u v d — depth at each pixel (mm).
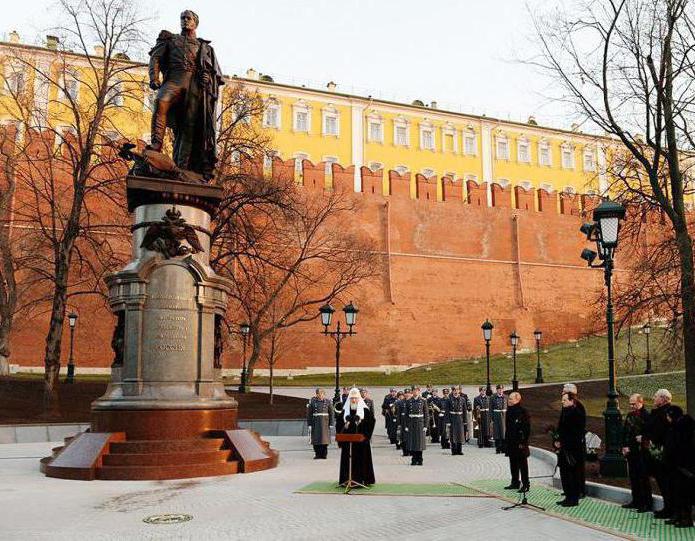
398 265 57094
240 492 10438
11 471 13117
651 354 48281
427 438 25875
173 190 13961
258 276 33531
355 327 54094
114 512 8797
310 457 16953
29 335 44062
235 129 33375
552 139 77062
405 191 58656
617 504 9930
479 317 59469
